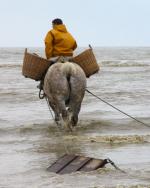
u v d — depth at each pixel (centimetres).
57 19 2283
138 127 2498
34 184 1535
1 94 4081
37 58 2264
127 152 1930
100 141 2139
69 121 2253
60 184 1517
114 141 2130
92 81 5669
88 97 3838
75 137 2239
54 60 2256
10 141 2231
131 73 7069
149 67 8738
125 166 1711
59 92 2139
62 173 1652
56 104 2181
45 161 1836
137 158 1828
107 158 1764
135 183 1495
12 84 5222
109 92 4194
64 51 2264
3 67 8675
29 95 3997
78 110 2222
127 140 2144
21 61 11238
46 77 2191
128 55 17350
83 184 1502
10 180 1592
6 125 2619
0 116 2933
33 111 3131
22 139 2269
